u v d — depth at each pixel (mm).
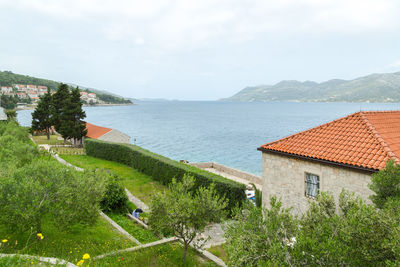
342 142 17234
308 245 7137
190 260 14008
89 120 178625
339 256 6855
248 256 8055
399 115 21453
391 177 9820
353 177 14984
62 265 9219
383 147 15211
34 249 12898
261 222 9211
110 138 60375
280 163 19266
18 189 12477
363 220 7875
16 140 31188
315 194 17203
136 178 35281
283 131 125062
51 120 65312
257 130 129125
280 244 7879
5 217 12125
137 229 19875
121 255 13172
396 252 6648
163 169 32375
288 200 18688
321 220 9977
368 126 17688
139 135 111938
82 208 14266
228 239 9828
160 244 15461
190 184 14664
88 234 16375
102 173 21828
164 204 13320
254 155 74188
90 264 11602
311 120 181125
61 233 15562
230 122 170625
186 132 122438
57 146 58625
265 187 20375
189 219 13188
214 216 13625
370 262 7410
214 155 74000
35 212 12164
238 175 42781
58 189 13773
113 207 23594
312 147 17875
